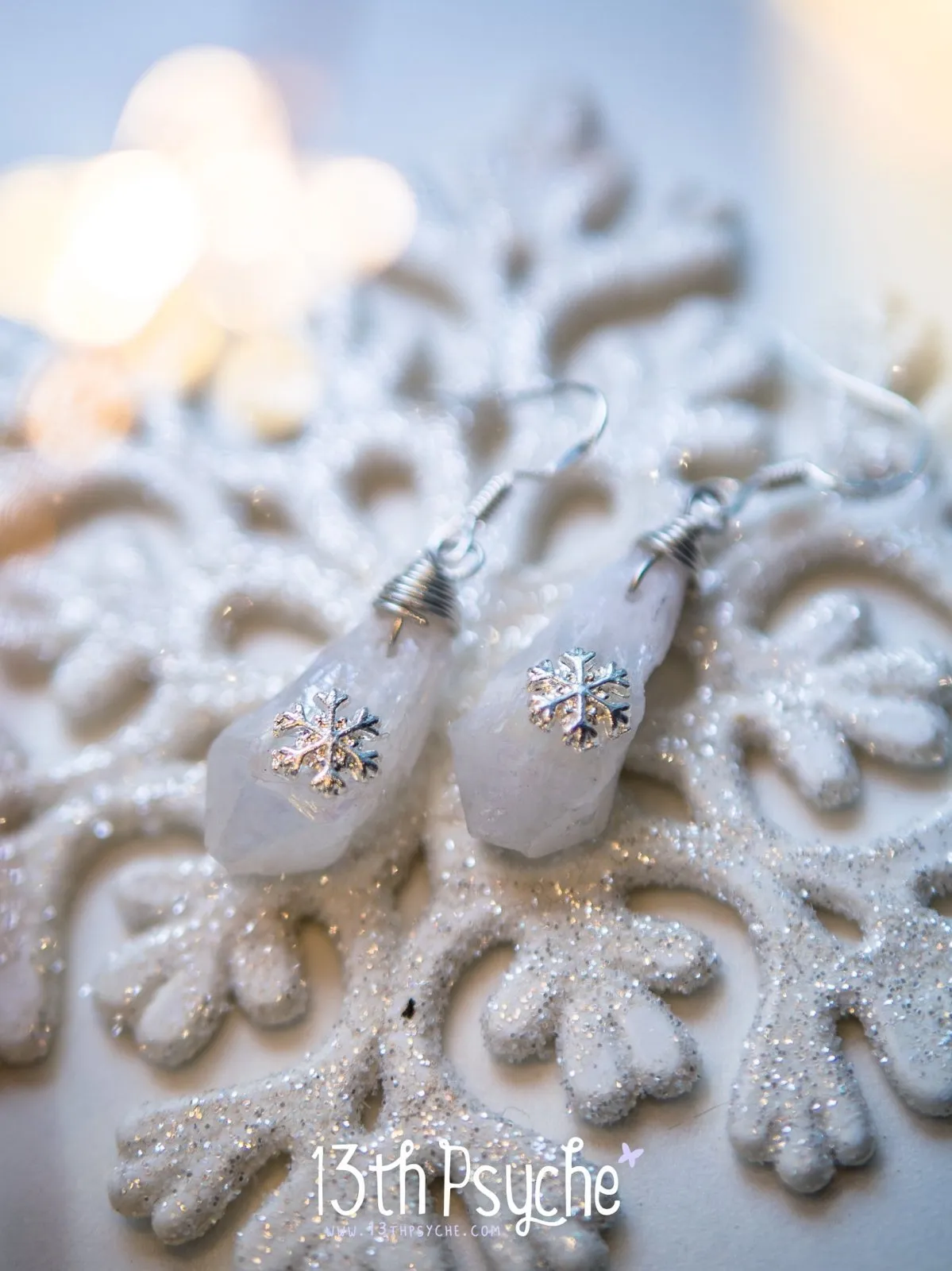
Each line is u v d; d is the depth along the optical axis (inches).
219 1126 3.3
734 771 3.7
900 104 5.0
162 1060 3.5
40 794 3.9
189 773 3.9
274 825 3.5
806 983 3.4
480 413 4.6
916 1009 3.3
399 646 3.8
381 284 5.0
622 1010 3.4
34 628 4.2
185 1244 3.3
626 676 3.6
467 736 3.6
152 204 5.1
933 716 3.7
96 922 3.8
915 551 4.1
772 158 5.0
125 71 5.5
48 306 5.0
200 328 5.0
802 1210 3.2
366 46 5.5
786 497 4.2
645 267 4.8
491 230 5.0
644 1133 3.3
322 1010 3.6
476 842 3.7
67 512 4.6
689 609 4.0
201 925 3.6
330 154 5.3
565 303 4.8
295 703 3.6
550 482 4.4
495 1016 3.4
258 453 4.6
